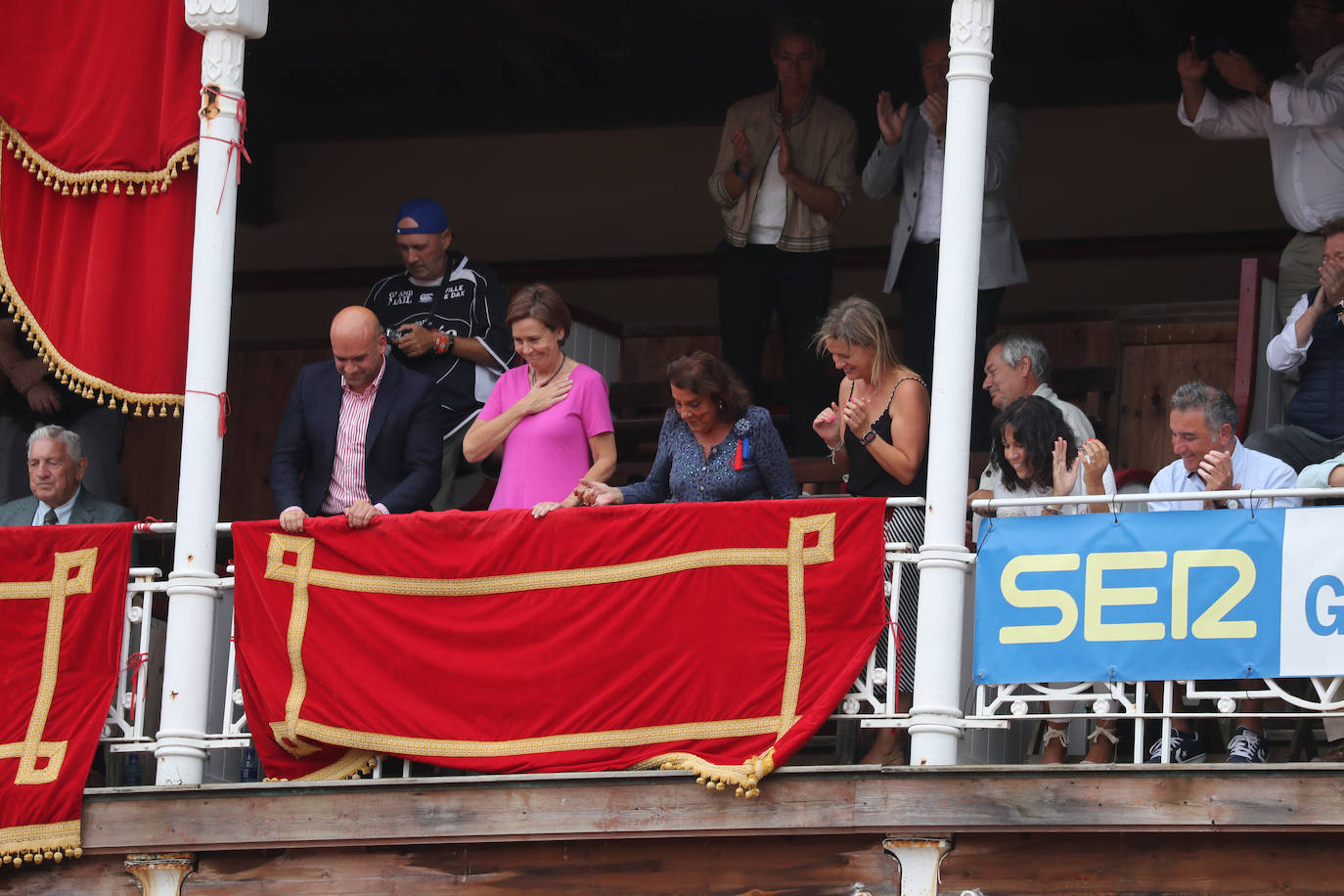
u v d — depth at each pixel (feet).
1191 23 149.38
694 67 162.40
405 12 156.97
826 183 135.23
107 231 106.52
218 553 131.13
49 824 99.45
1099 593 89.86
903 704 95.96
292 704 98.37
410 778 95.40
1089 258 155.84
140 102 106.42
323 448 103.55
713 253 164.76
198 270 103.96
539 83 167.63
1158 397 143.02
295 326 173.78
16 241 108.88
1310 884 84.12
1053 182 156.66
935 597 91.56
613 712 94.07
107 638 102.53
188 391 103.40
